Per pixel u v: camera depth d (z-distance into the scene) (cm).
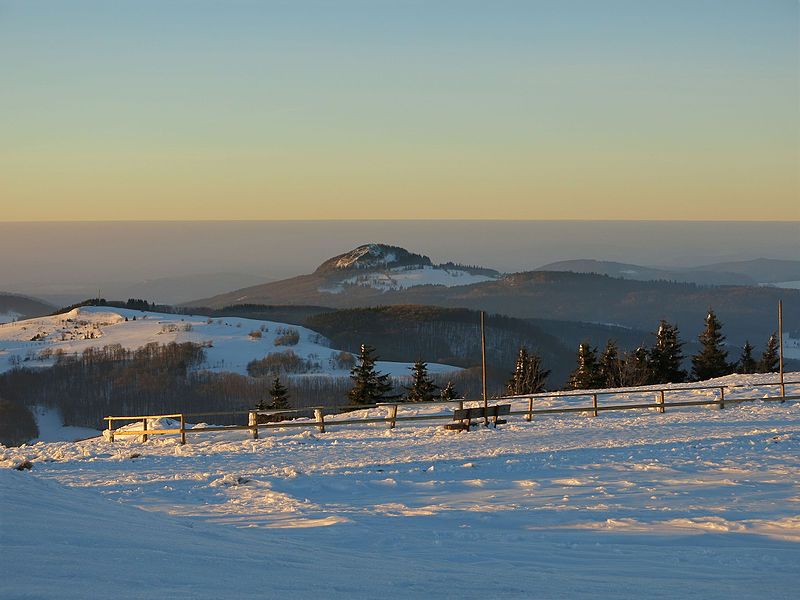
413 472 2884
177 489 2581
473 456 3219
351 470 2955
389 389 10400
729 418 4231
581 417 4494
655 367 10912
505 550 1670
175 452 3638
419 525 1988
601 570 1459
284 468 2980
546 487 2533
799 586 1323
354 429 4297
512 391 10738
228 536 1619
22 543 1219
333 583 1154
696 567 1508
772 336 12000
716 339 11300
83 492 2136
